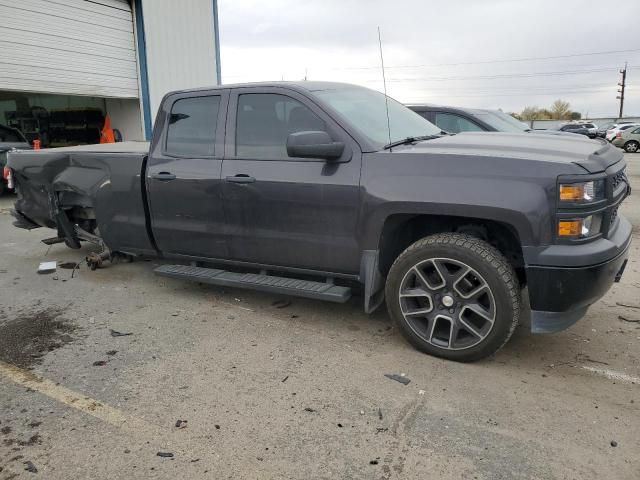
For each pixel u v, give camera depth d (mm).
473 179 3188
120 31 13312
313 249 3834
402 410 2914
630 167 17609
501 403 2971
